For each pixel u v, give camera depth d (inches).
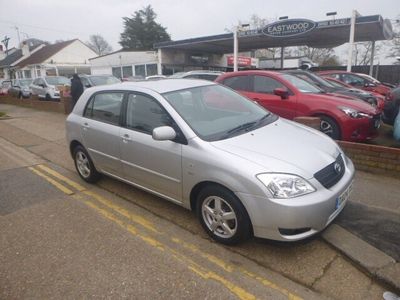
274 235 119.0
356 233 137.2
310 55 1968.5
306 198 116.1
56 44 1925.4
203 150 132.6
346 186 131.6
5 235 150.1
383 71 908.6
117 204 177.6
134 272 121.5
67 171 235.0
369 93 386.0
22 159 270.1
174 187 147.8
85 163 207.3
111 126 176.2
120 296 110.0
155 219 160.1
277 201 114.7
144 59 1247.5
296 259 125.5
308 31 738.2
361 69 943.0
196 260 127.3
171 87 166.7
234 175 121.9
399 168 199.8
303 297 107.0
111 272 121.9
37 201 185.0
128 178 174.4
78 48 1839.3
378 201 168.1
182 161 139.2
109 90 183.3
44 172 234.1
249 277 117.0
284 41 993.5
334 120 248.2
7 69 1982.0
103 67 1427.2
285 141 138.9
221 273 119.5
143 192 191.2
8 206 179.8
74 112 206.8
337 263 122.5
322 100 253.9
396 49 1563.7
